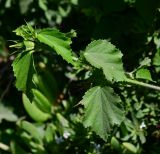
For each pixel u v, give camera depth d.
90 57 0.61
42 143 0.92
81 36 0.99
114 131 0.78
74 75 0.85
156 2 0.82
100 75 0.62
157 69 0.76
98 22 0.90
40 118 0.95
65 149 0.86
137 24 0.87
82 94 0.85
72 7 1.03
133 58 0.86
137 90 0.78
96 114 0.61
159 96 0.78
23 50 0.61
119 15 0.88
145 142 0.81
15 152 0.93
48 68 1.00
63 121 0.90
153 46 0.82
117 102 0.61
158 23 0.82
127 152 0.79
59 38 0.58
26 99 0.94
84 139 0.81
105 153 0.80
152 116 0.78
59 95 0.98
